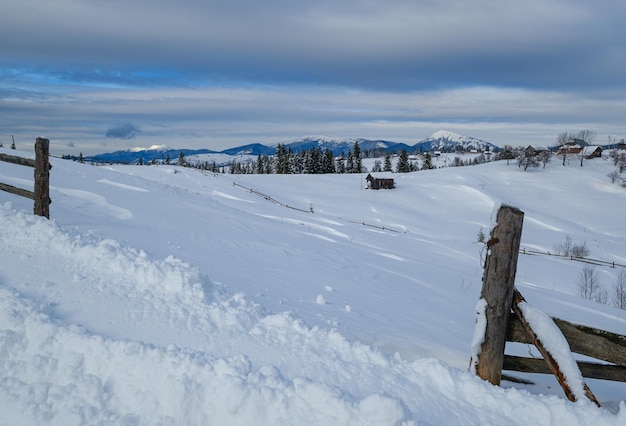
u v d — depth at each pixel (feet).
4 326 12.49
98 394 10.25
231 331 13.09
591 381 14.48
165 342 12.30
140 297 15.28
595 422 9.44
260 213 97.81
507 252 11.19
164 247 26.45
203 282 16.63
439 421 9.55
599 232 188.85
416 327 17.54
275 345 12.31
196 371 10.20
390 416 8.73
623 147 434.71
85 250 18.71
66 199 40.40
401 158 356.59
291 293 20.22
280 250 35.32
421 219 179.22
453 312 22.81
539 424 9.70
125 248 19.12
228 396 9.51
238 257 28.58
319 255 36.76
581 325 11.20
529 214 202.08
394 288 27.76
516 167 323.98
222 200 115.03
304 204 183.32
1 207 24.43
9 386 10.75
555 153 376.68
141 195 55.67
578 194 255.70
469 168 330.34
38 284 15.93
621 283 86.63
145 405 9.91
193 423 9.55
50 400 10.23
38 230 20.85
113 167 189.47
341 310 18.39
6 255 18.70
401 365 11.41
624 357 10.84
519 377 12.72
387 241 77.15
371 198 211.20
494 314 11.30
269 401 9.39
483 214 195.00
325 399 9.23
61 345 11.67
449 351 14.30
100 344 11.27
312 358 11.64
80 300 14.79
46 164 24.47
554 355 10.72
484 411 10.02
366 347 11.98
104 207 40.01
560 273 91.20
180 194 71.97
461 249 85.81
